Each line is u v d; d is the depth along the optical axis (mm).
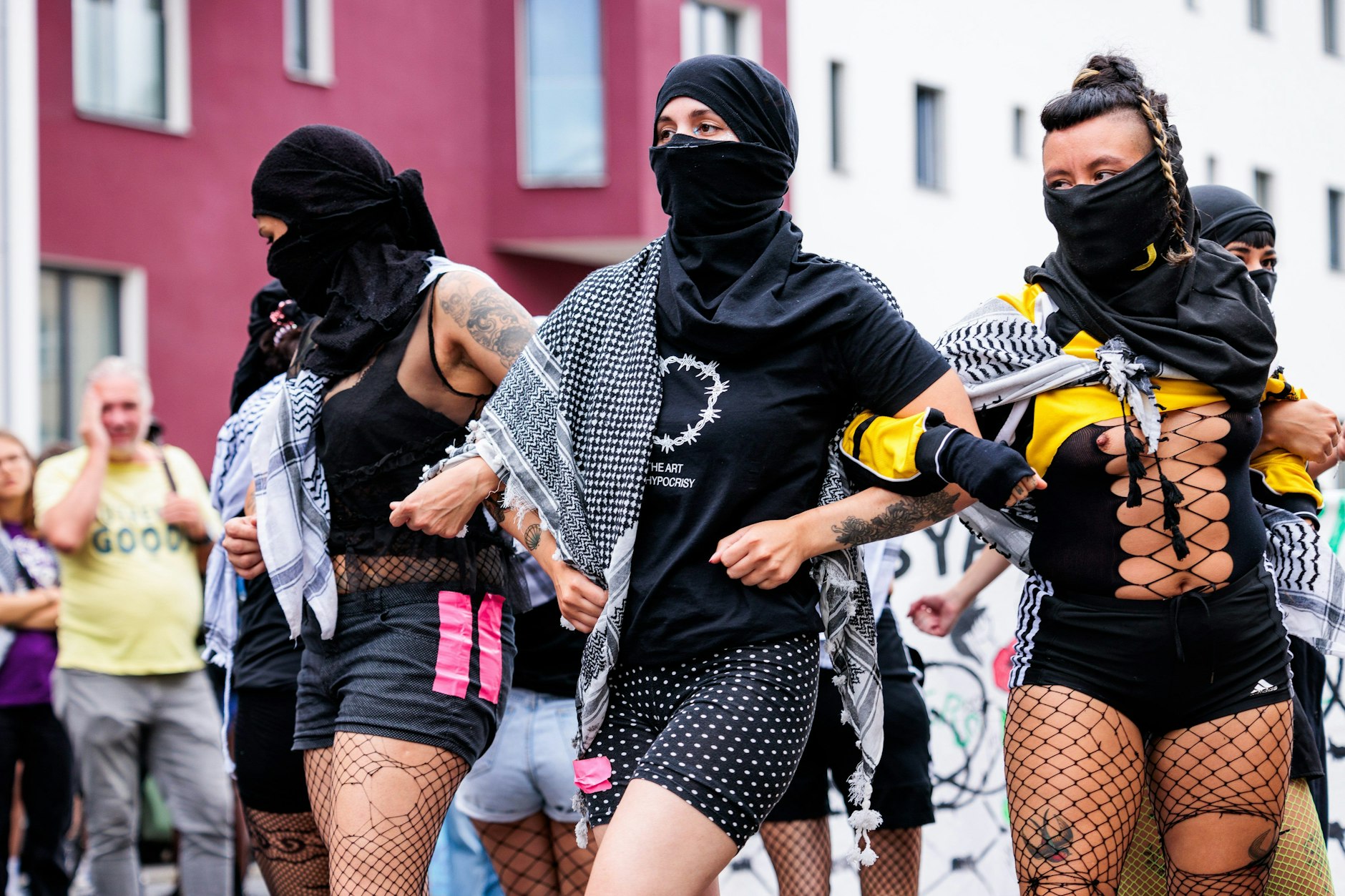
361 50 16578
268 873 4070
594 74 17891
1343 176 28969
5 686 6453
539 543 3221
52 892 6523
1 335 11633
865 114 22453
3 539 6691
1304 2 28359
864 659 3160
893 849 4500
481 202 17859
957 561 5594
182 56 15016
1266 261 4152
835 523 3006
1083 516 3213
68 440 14273
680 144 3111
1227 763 3178
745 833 2900
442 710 3348
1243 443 3205
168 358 14852
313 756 3496
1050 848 3158
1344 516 5105
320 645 3498
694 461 3023
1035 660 3268
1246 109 26891
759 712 2936
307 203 3568
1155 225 3182
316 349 3584
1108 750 3170
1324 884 3656
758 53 19953
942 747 5590
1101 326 3213
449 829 5422
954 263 23891
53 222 14031
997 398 3277
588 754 3162
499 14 17844
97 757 6285
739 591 3010
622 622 3072
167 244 14859
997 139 24766
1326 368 28297
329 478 3477
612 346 3178
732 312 3021
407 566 3416
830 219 21828
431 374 3453
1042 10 25453
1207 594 3172
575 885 4254
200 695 6430
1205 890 3242
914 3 23328
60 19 14109
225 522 4035
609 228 17797
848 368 3064
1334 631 3584
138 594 6352
